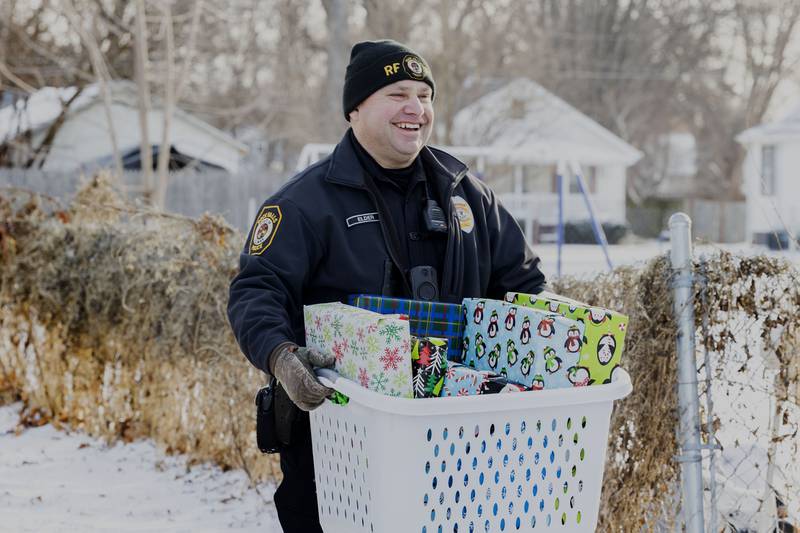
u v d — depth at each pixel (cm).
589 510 262
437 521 244
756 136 3719
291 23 3288
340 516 278
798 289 370
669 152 5878
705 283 380
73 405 684
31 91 2156
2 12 2550
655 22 5231
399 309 303
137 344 625
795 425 377
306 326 298
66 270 668
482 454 247
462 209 335
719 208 4616
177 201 2672
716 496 407
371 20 3281
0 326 737
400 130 318
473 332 305
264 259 306
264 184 2691
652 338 392
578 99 4956
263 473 559
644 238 4669
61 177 2533
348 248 315
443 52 3294
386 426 243
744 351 383
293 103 3133
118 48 2652
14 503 532
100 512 522
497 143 3741
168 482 572
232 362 559
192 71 2648
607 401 260
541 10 4428
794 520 388
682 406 375
